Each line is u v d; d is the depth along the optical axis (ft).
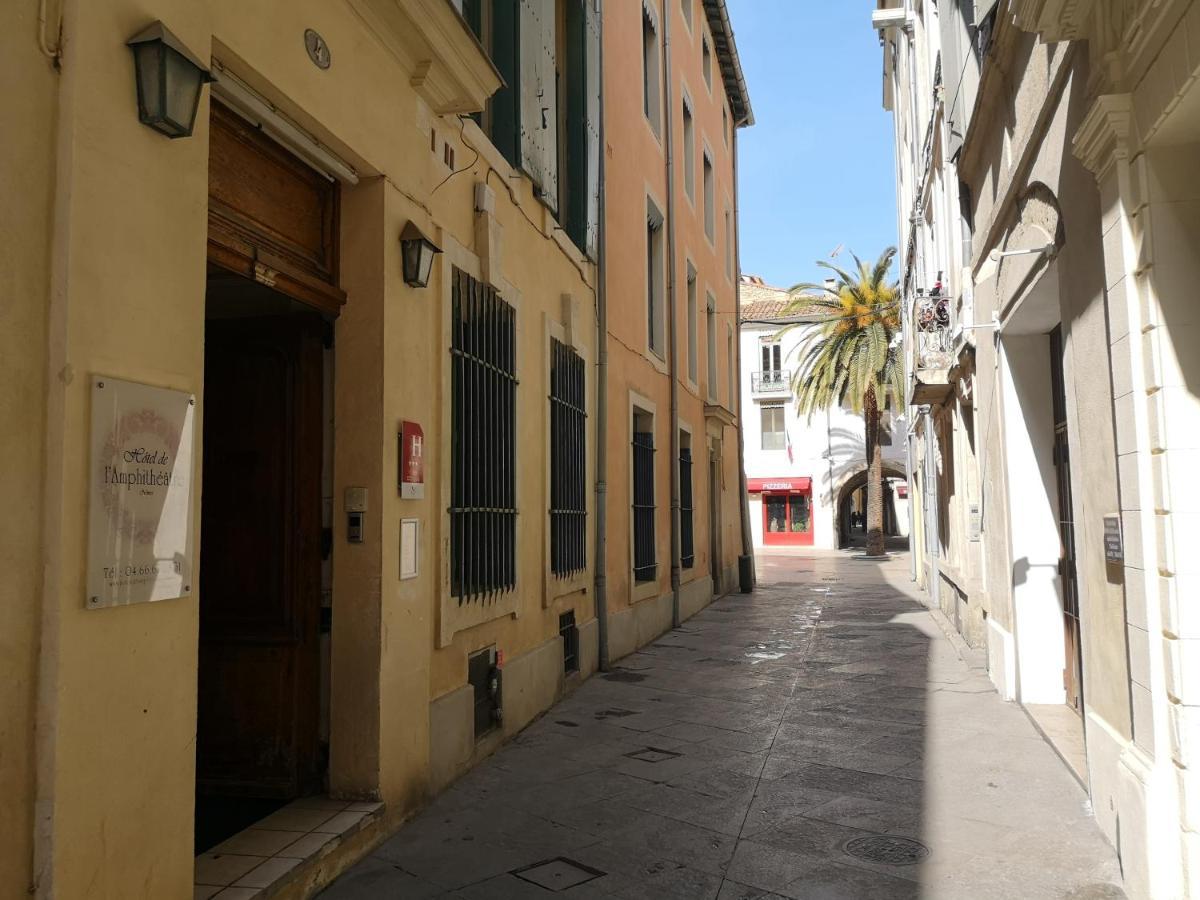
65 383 8.79
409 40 16.20
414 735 16.39
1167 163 12.23
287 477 15.84
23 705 8.48
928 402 44.55
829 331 97.91
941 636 40.63
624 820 16.25
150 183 10.03
